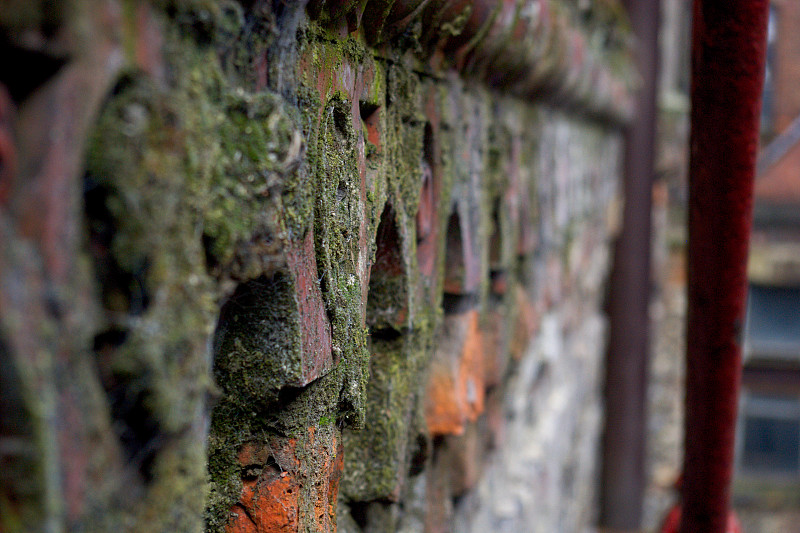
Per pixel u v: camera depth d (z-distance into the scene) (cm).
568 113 191
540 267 168
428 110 111
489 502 150
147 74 59
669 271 453
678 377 454
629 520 380
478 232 126
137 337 60
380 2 95
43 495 51
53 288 52
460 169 120
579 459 291
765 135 463
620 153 358
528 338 156
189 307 66
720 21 109
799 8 456
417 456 117
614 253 366
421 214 111
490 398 148
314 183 88
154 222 60
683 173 441
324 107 89
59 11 51
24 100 53
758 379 486
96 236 59
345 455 108
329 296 91
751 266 464
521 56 130
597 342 350
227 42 71
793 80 461
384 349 109
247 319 87
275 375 88
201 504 73
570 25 155
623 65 262
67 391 53
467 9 107
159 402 62
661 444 457
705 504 135
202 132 66
